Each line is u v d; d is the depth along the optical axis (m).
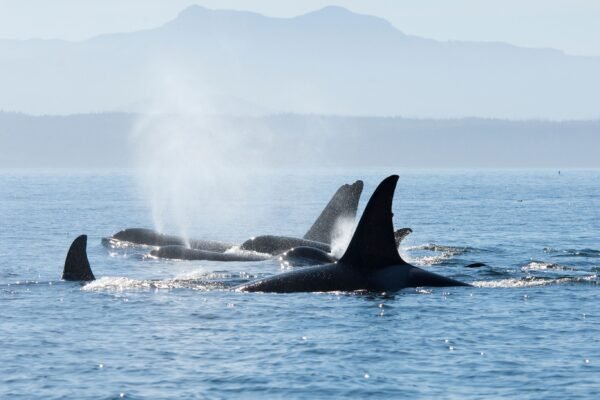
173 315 83.75
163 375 63.81
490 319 81.25
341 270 94.00
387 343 72.62
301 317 81.94
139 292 95.56
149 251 144.00
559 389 60.16
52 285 100.19
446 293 91.75
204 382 62.16
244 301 89.69
